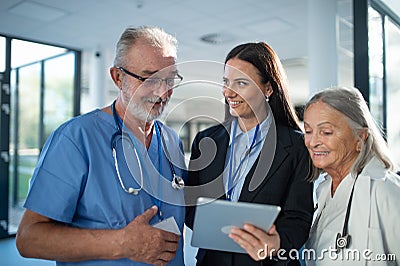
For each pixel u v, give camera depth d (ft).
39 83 15.61
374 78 8.40
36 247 3.04
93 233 3.00
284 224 3.47
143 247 2.97
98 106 15.94
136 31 3.45
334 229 3.71
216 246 3.10
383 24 9.12
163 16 12.20
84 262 3.26
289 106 3.92
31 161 15.40
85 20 12.55
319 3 10.07
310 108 3.67
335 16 10.05
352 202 3.61
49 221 3.21
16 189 14.53
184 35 14.20
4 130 14.03
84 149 3.38
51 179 3.24
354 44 8.14
